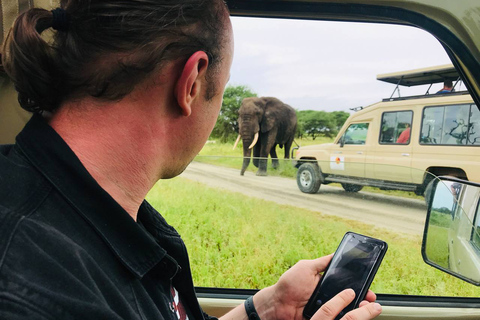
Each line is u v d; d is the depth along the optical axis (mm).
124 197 538
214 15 573
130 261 506
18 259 388
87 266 442
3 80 1124
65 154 488
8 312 357
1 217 413
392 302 1364
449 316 1310
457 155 6934
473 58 1138
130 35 496
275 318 988
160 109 545
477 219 1316
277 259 1487
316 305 947
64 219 466
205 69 560
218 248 1516
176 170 616
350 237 1038
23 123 1156
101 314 398
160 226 747
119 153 523
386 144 7703
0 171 461
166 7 512
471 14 1107
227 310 1365
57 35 519
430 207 1398
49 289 383
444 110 7133
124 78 506
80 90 511
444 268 1348
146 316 511
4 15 1009
